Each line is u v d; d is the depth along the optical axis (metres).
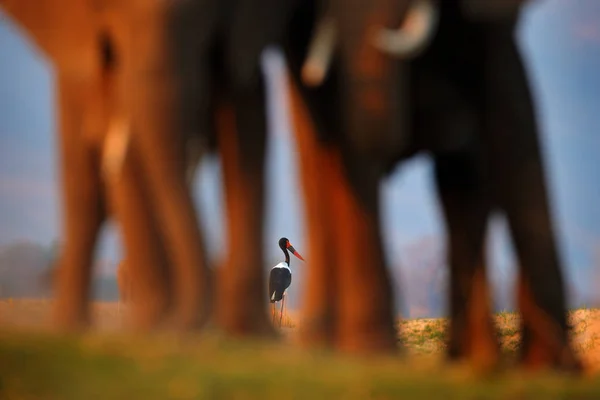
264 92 45.06
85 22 42.31
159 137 39.16
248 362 36.28
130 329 40.69
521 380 40.00
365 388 35.34
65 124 43.97
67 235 44.81
